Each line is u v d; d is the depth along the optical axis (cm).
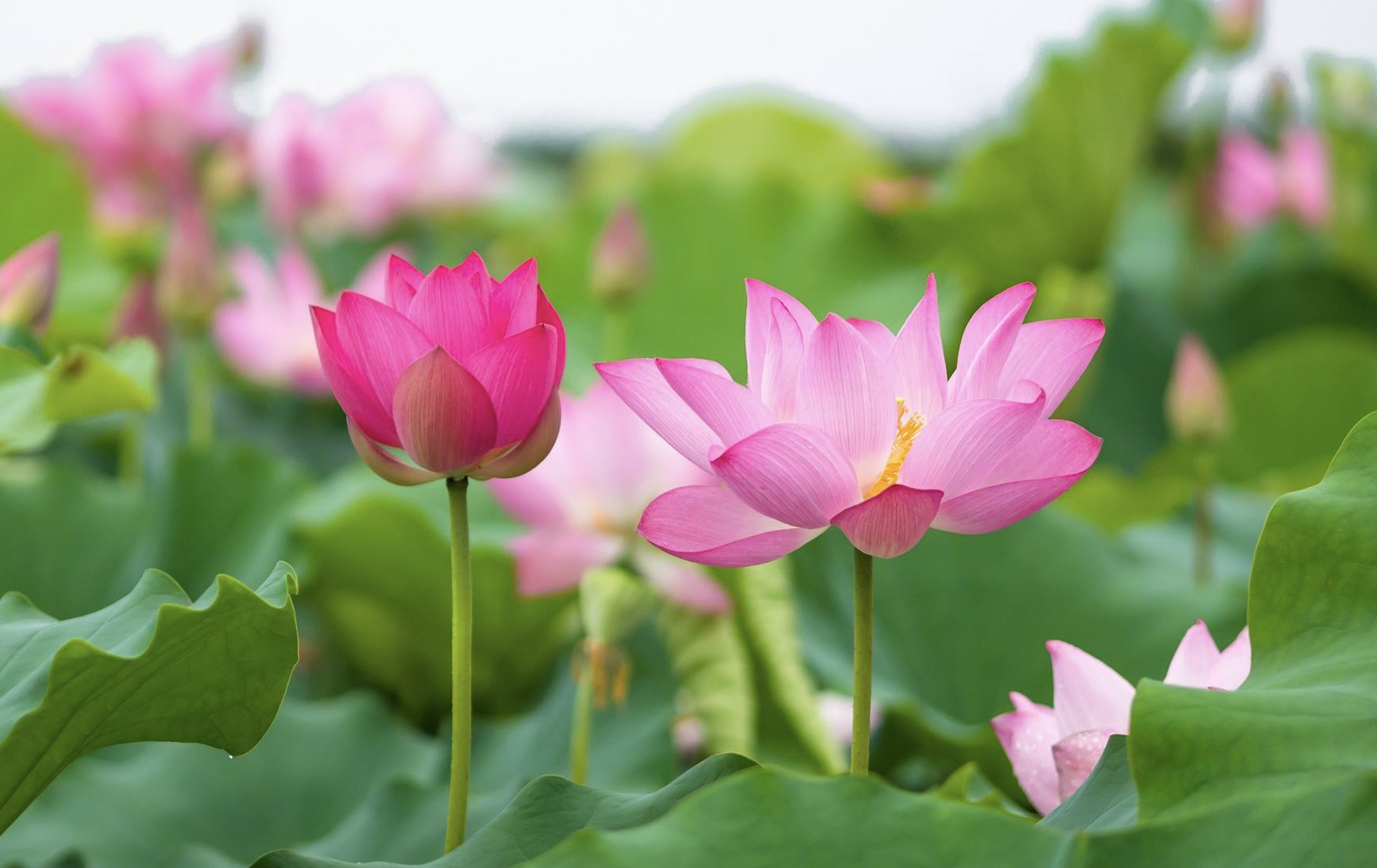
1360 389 571
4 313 286
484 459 239
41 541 349
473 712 359
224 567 357
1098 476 411
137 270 507
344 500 365
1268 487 460
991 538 331
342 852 272
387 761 303
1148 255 693
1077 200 547
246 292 466
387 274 244
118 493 368
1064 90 525
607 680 273
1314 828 219
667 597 290
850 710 303
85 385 264
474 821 273
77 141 501
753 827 223
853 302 521
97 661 233
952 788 256
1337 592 230
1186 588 316
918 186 577
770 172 543
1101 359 617
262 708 239
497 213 789
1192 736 224
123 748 298
